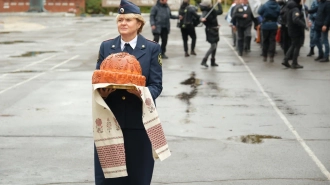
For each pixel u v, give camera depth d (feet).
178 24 64.90
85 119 32.81
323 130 30.01
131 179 16.92
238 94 40.75
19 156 25.31
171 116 33.53
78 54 68.33
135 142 16.74
